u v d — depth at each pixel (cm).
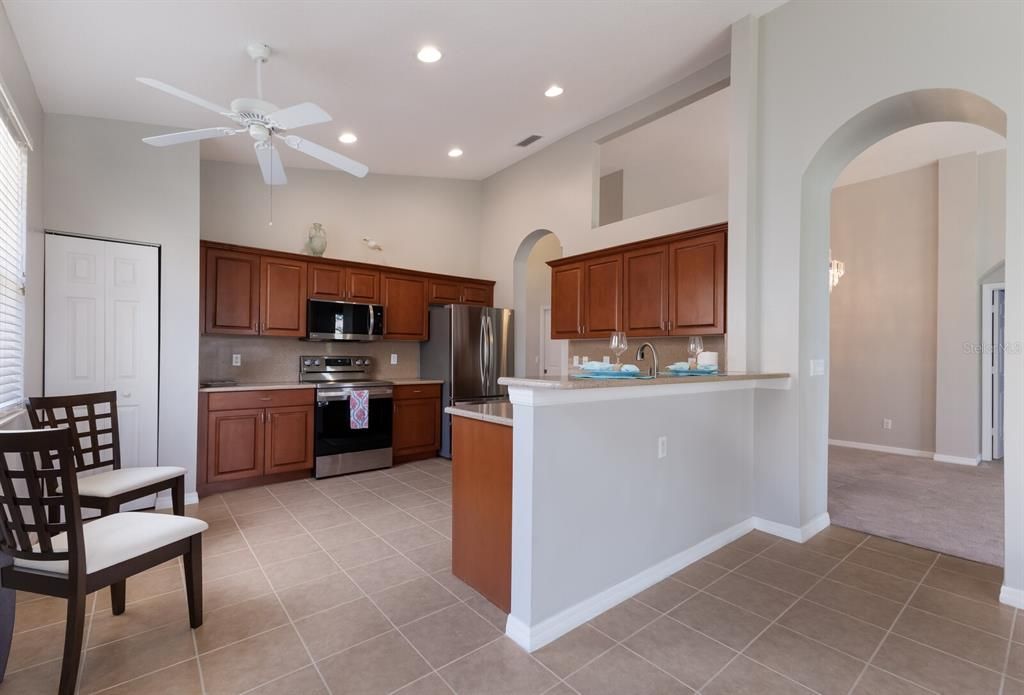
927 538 304
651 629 204
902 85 263
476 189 614
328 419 443
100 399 267
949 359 528
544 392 194
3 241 248
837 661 183
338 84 334
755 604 224
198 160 367
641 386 231
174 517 201
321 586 239
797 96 304
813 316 319
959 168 523
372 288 499
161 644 191
